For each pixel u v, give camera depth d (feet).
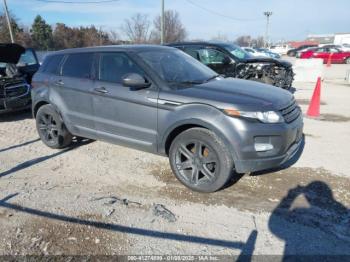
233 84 13.57
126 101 13.53
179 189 12.72
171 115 12.35
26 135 20.49
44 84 17.03
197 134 11.89
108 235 9.81
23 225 10.40
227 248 9.18
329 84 45.34
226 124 11.25
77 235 9.82
